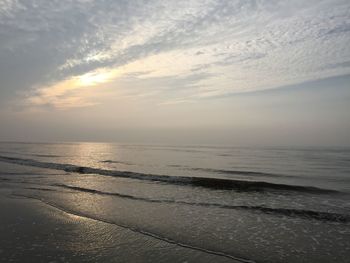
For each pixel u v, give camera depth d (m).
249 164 34.34
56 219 10.85
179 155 51.75
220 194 16.25
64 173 25.14
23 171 26.36
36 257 7.30
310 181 20.78
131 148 86.38
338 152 63.62
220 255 7.55
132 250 7.86
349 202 14.10
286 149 80.75
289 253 7.73
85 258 7.29
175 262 7.10
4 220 10.69
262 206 13.14
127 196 15.25
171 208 12.72
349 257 7.50
